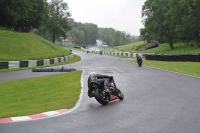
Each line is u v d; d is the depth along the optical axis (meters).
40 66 30.77
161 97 10.45
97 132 5.99
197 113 7.77
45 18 80.62
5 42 39.81
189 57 34.38
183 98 10.17
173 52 70.75
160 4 78.94
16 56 34.62
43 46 50.34
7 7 56.72
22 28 75.69
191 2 67.31
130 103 9.38
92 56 68.94
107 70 24.47
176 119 7.09
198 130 6.09
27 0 65.06
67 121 6.98
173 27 73.88
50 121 6.99
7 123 6.82
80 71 22.52
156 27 78.06
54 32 98.62
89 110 8.30
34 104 9.69
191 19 66.19
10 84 14.79
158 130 6.11
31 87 13.87
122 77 18.06
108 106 8.90
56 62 38.00
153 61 39.91
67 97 10.62
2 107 9.39
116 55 77.44
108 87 9.41
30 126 6.52
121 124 6.65
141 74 20.28
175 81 15.68
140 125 6.54
